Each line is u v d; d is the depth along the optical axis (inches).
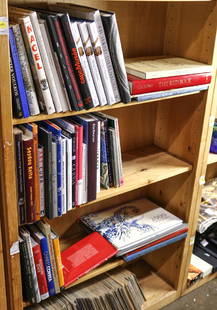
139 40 66.1
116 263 64.9
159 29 67.4
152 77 54.7
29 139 46.4
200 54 62.6
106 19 47.8
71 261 62.1
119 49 50.0
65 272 60.0
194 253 87.0
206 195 87.7
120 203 78.2
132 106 70.9
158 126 75.1
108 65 50.4
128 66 57.4
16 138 45.4
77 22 46.2
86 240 66.4
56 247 55.3
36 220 51.6
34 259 53.6
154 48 68.5
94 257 62.9
